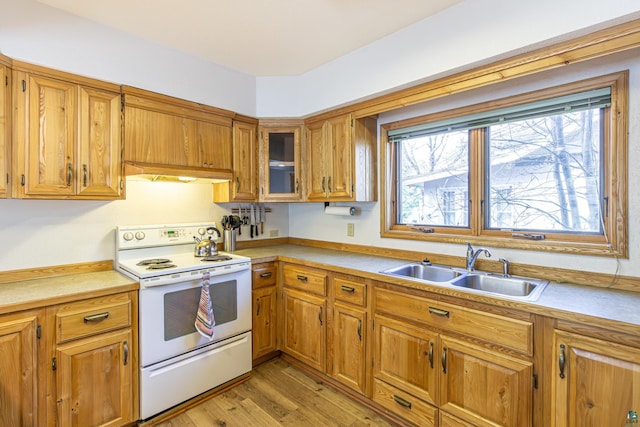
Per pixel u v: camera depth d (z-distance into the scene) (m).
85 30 1.92
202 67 2.48
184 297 2.05
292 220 3.46
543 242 1.84
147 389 1.89
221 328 2.24
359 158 2.49
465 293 1.60
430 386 1.75
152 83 2.21
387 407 1.95
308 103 2.73
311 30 2.09
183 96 2.37
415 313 1.82
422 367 1.79
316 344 2.38
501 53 1.64
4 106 1.65
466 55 1.76
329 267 2.26
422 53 1.96
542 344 1.38
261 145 2.86
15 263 1.92
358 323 2.11
